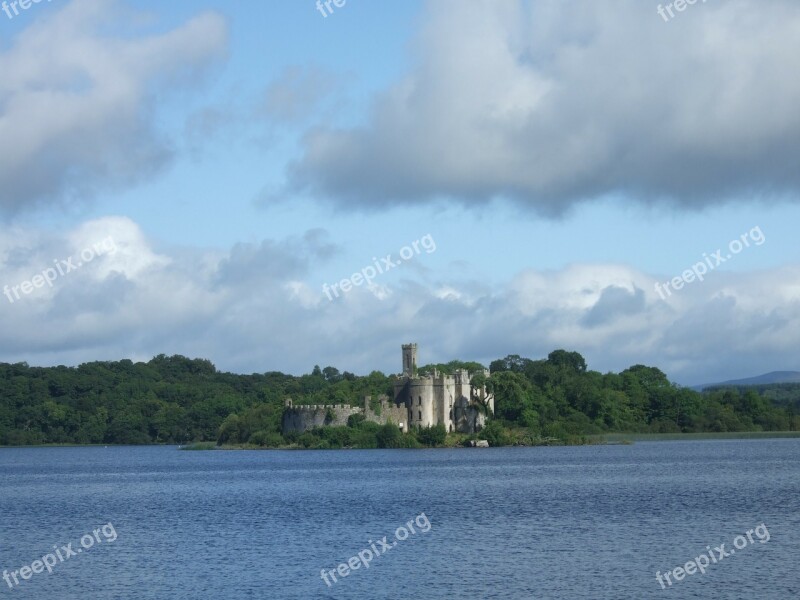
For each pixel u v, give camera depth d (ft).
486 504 425.69
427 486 513.45
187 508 447.83
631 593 249.96
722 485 496.23
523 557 295.28
